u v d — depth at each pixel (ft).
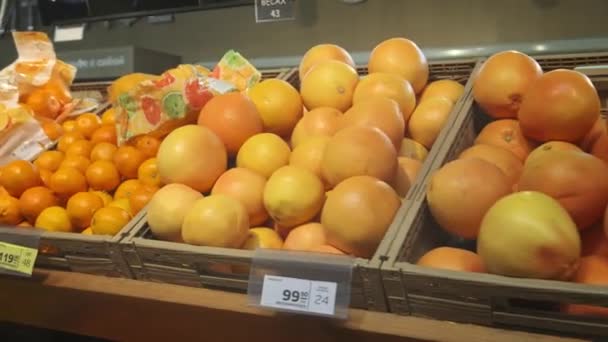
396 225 2.36
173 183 2.93
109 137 3.76
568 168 2.17
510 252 1.95
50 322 2.94
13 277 2.98
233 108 3.14
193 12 6.35
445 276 2.01
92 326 2.81
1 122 3.88
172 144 2.93
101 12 6.43
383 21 5.67
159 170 2.99
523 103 2.75
